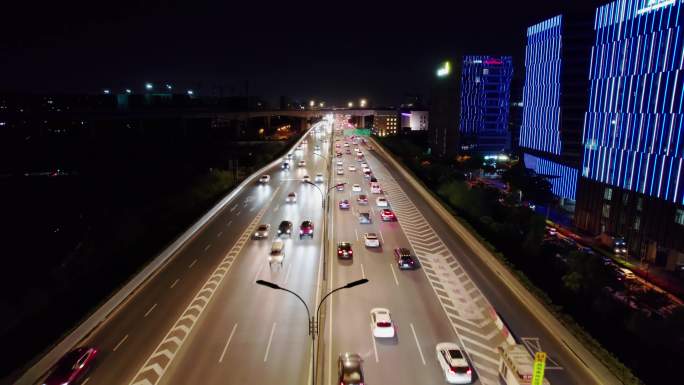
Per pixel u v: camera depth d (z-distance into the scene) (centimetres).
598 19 9144
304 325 3828
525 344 3544
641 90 7756
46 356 3275
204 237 6197
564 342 3566
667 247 7038
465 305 4188
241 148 17638
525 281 4491
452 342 3572
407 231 6456
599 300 4681
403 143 16275
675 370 3416
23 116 16862
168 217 7200
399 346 3509
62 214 9275
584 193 9550
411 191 9081
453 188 8594
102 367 3284
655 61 7444
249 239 6084
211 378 3148
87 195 10688
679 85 6881
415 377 3144
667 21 7225
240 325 3834
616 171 8388
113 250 6084
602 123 8912
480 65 18538
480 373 3184
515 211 8081
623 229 8150
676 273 6881
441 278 4800
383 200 7850
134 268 4850
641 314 4234
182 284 4669
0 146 15600
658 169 7269
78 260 6019
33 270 6675
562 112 12838
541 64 14200
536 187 11712
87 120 18175
